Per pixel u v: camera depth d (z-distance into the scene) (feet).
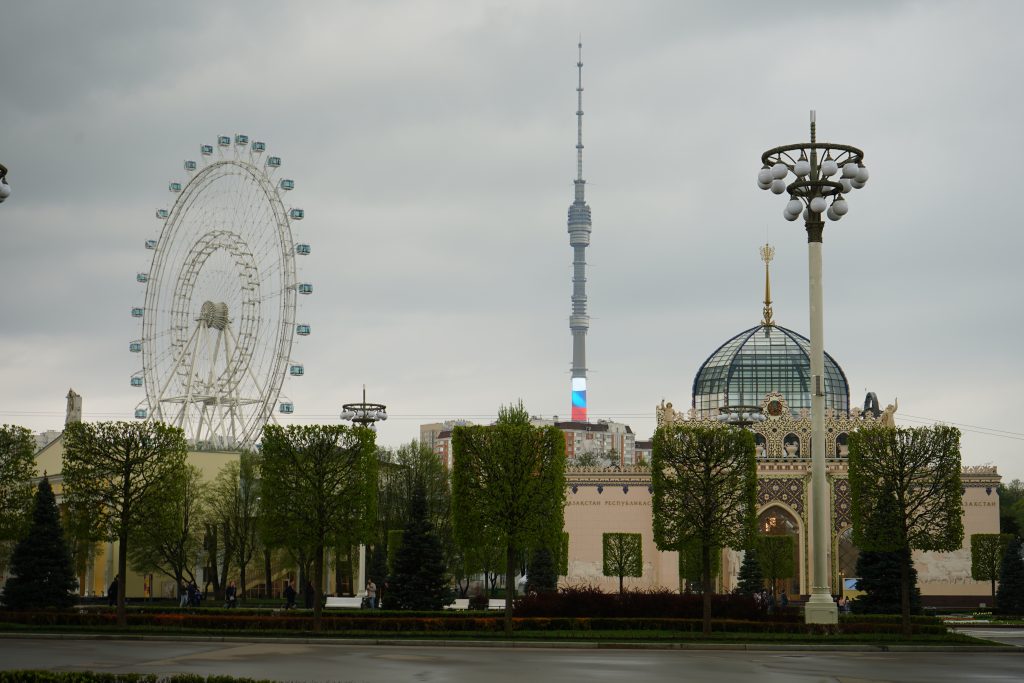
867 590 339.98
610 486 480.23
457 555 481.87
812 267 268.00
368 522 286.46
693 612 280.51
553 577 413.59
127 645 227.81
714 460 289.53
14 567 338.34
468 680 160.76
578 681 160.76
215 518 456.04
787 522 469.16
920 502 285.02
